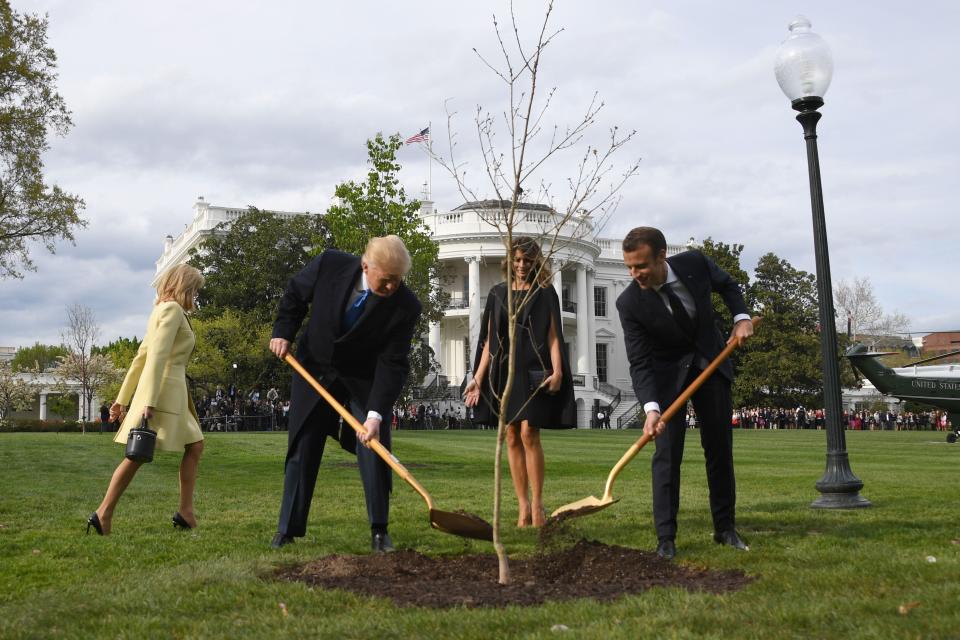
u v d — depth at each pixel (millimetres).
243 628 3266
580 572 4398
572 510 4789
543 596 3861
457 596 3852
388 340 5301
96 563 4887
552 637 3043
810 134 8336
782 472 12414
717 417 5219
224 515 7102
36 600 3750
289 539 5426
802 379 59156
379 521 5246
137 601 3695
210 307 46844
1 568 4734
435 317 39656
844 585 3828
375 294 5211
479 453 17469
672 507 5062
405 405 42969
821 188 8234
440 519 4555
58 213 25578
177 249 65500
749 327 5156
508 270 4539
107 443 18250
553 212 6762
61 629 3277
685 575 4305
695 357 5215
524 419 6547
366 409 5297
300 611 3557
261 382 44594
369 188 18219
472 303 51844
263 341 43781
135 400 6043
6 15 24078
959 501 7910
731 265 59031
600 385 59969
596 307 64438
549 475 11766
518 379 6602
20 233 25375
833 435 7664
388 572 4402
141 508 7582
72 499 8352
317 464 5477
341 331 5305
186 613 3543
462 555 5102
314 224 49312
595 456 17109
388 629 3203
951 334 103500
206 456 15789
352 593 3883
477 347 7047
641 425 56438
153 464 13156
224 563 4531
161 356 6020
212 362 43312
